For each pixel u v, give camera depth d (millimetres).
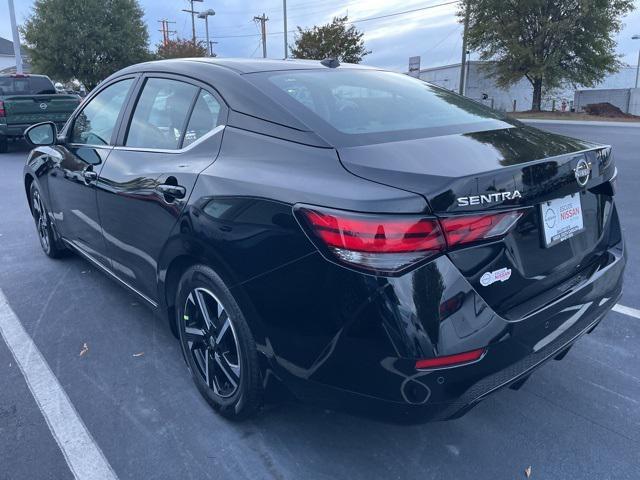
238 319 2326
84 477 2309
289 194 2100
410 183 1912
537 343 2133
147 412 2734
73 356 3285
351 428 2604
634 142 13805
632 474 2316
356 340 1935
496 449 2469
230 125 2578
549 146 2408
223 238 2305
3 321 3750
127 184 3041
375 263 1857
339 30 31047
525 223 2129
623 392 2881
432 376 1885
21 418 2695
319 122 2371
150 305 3178
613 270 2605
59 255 4980
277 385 2305
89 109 3928
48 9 26047
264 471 2334
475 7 32500
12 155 12812
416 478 2295
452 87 40125
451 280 1889
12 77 13992
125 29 27141
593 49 31031
